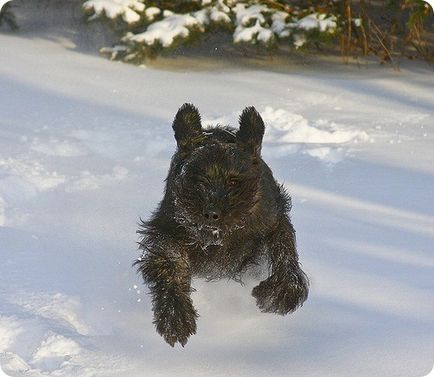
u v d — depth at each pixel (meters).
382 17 25.70
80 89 18.92
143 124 16.19
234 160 8.12
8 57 21.58
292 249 8.84
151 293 8.19
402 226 10.85
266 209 8.63
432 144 14.98
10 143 14.51
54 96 18.17
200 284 9.46
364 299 8.74
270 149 14.25
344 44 23.91
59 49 22.83
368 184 12.62
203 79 20.77
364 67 23.00
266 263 9.04
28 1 26.39
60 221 11.20
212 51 24.16
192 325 7.89
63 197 12.12
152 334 8.22
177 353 7.80
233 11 21.95
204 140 8.55
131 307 8.77
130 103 17.91
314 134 15.29
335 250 10.05
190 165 8.17
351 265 9.60
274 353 7.74
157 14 21.75
